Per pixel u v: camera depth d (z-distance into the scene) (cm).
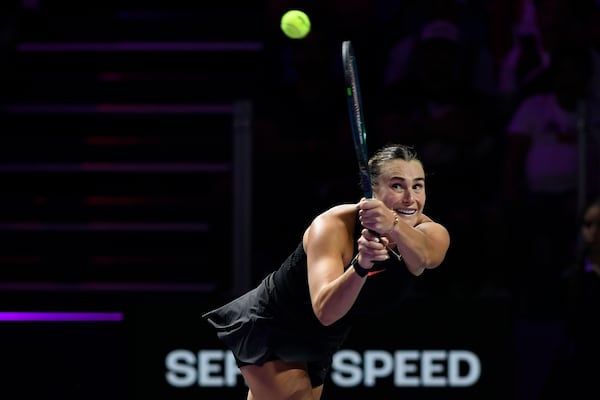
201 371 1803
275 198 2319
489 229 2230
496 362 1789
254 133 2356
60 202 2538
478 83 2477
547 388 1847
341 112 2416
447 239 1288
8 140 2597
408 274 1248
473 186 2303
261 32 2697
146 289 2391
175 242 2486
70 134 2627
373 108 2416
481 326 1792
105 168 2550
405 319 1798
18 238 2502
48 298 2364
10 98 2647
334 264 1207
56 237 2503
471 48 2488
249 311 1388
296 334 1337
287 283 1317
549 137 2352
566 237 2291
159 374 1806
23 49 2688
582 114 2211
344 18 2511
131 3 2812
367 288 1245
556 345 1952
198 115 2584
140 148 2580
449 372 1794
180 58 2666
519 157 2358
